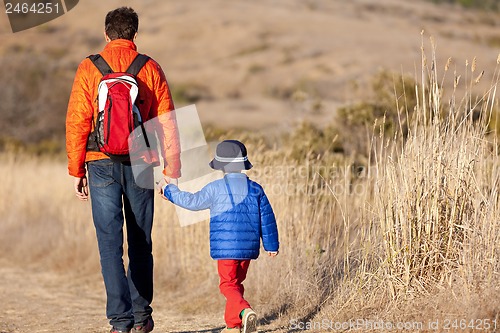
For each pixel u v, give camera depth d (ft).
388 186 48.55
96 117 41.73
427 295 45.70
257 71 470.39
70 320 57.52
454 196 46.85
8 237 99.35
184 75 479.41
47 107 247.91
